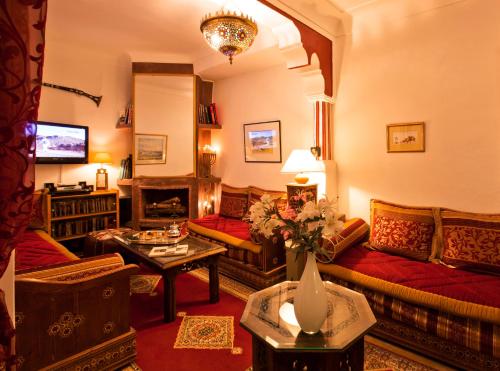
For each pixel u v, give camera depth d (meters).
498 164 2.62
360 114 3.41
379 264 2.52
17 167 1.01
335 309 1.72
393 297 2.22
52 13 3.50
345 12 3.33
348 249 2.84
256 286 3.23
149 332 2.41
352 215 3.52
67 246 4.32
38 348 1.70
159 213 5.00
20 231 1.05
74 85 4.48
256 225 1.64
